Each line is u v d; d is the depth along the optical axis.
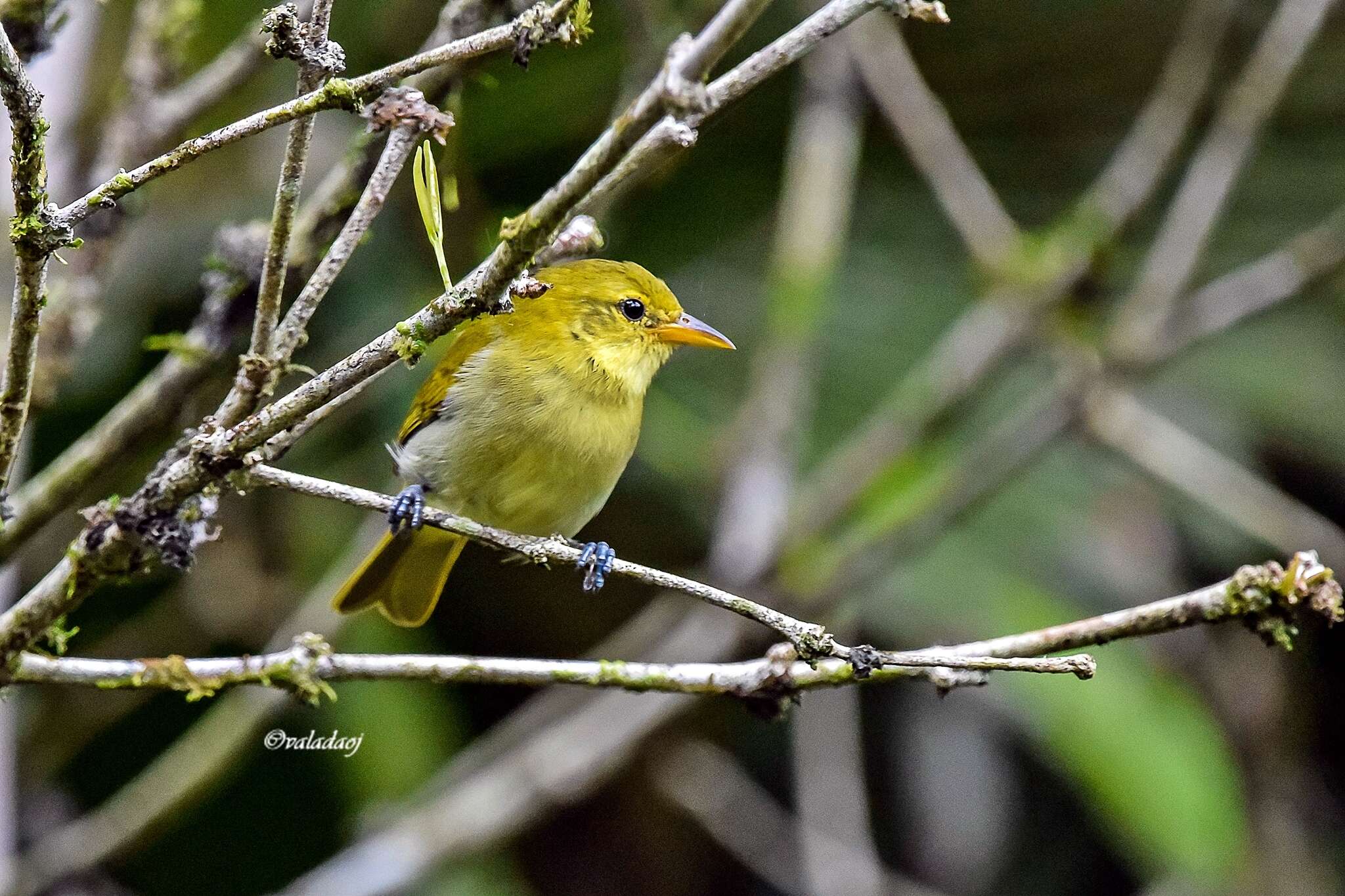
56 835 10.52
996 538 11.46
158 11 7.79
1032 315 10.73
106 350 10.67
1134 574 11.39
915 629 11.02
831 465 11.30
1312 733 12.46
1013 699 10.59
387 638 11.20
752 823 11.98
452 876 10.84
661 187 11.49
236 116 10.97
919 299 12.14
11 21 6.70
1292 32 10.72
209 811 11.90
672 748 12.30
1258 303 10.74
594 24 10.73
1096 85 11.85
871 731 12.38
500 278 4.55
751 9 4.14
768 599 10.65
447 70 7.05
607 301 8.52
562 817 12.71
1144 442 10.75
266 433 4.89
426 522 6.08
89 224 7.64
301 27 4.55
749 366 11.66
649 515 11.78
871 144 12.55
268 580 11.37
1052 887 12.17
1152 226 12.57
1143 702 10.70
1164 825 10.18
